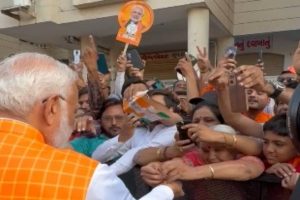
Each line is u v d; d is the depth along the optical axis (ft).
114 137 8.14
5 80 3.71
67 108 3.96
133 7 12.44
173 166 4.89
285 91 5.98
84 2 25.61
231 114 5.91
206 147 5.53
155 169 4.91
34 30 28.96
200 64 9.57
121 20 12.47
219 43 30.78
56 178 3.46
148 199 4.21
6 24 28.02
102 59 12.72
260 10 29.86
